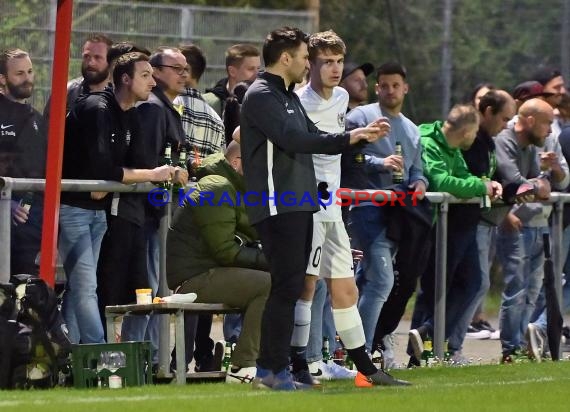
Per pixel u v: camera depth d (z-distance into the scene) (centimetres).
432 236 3222
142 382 2516
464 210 3228
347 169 3052
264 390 2422
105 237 2756
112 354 2491
